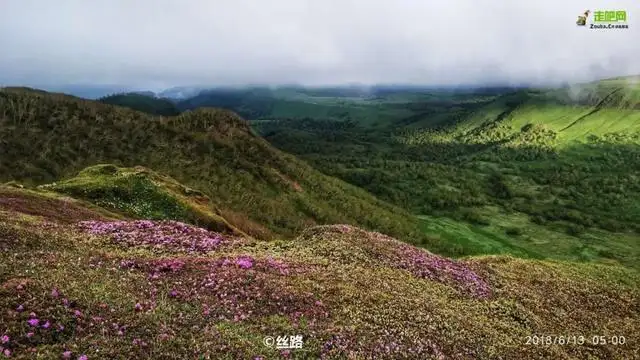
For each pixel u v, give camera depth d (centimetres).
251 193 11625
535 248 17388
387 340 2153
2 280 1869
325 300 2488
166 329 1769
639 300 4759
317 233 4041
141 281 2275
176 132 12575
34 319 1614
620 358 3153
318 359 1861
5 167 8356
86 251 2745
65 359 1465
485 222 19950
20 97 10388
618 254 17300
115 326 1705
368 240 3994
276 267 2900
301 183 14462
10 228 2712
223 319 2020
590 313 4056
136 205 5534
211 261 2828
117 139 10975
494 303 3422
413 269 3584
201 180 10969
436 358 2120
